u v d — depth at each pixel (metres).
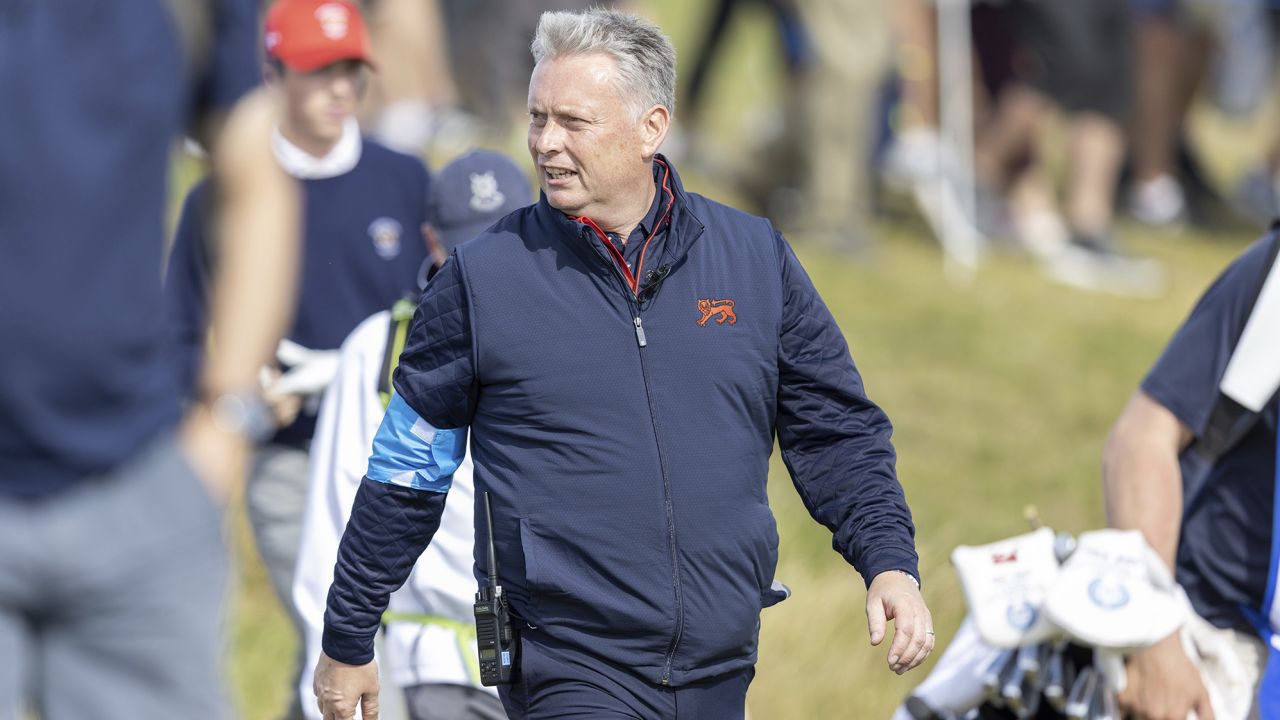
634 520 12.52
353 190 19.30
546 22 12.80
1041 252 45.78
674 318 12.70
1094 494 30.19
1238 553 15.21
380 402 15.38
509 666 12.76
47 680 9.67
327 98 19.09
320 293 19.08
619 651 12.66
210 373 10.03
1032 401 35.00
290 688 18.56
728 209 13.27
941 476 30.42
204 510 9.80
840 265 42.34
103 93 9.23
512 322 12.57
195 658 9.77
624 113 12.52
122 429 9.40
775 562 13.17
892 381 35.31
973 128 47.53
